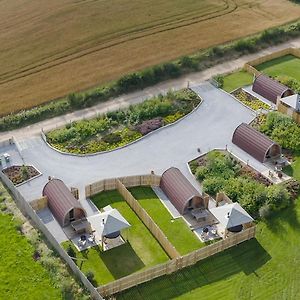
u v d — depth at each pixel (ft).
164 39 311.27
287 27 326.65
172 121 247.29
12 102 258.16
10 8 345.31
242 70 287.69
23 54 295.48
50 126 245.86
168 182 206.18
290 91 258.57
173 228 194.70
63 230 192.24
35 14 336.08
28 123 247.50
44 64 287.28
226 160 221.46
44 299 168.86
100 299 163.12
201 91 269.44
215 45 306.76
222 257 183.21
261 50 309.22
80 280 173.37
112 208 193.57
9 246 186.19
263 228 194.59
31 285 173.17
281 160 223.71
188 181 206.28
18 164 222.48
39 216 197.77
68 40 307.99
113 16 333.42
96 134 240.12
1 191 209.46
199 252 178.91
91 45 303.89
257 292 172.65
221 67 291.79
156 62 289.74
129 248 186.50
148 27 322.75
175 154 229.25
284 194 202.39
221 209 189.37
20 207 202.28
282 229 194.49
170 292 171.53
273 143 222.07
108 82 273.54
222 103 260.42
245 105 258.78
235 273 178.50
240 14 344.28
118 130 242.99
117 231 182.70
